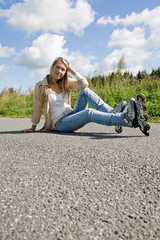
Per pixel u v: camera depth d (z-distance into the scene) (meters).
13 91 9.84
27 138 2.48
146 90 7.32
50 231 0.82
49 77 2.95
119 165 1.52
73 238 0.78
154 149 1.93
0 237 0.78
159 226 0.85
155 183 1.24
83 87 3.01
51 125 3.08
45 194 1.11
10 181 1.27
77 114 2.80
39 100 2.97
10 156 1.77
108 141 2.30
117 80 8.11
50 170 1.44
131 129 3.47
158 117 5.55
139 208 0.98
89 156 1.72
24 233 0.80
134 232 0.82
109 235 0.80
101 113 2.64
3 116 7.31
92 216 0.92
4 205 1.00
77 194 1.11
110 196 1.09
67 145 2.10
